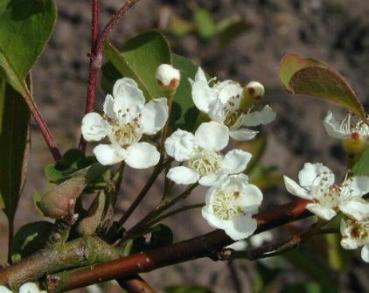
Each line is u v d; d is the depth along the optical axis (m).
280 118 0.50
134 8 0.53
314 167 0.17
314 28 0.56
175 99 0.19
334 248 0.28
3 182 0.19
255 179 0.31
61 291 0.16
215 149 0.16
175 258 0.16
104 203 0.17
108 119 0.17
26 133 0.19
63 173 0.17
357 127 0.18
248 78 0.52
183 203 0.45
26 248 0.17
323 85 0.16
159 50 0.19
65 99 0.50
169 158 0.17
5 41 0.17
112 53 0.18
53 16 0.17
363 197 0.17
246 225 0.16
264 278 0.32
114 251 0.16
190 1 0.54
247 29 0.43
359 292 0.43
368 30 0.56
